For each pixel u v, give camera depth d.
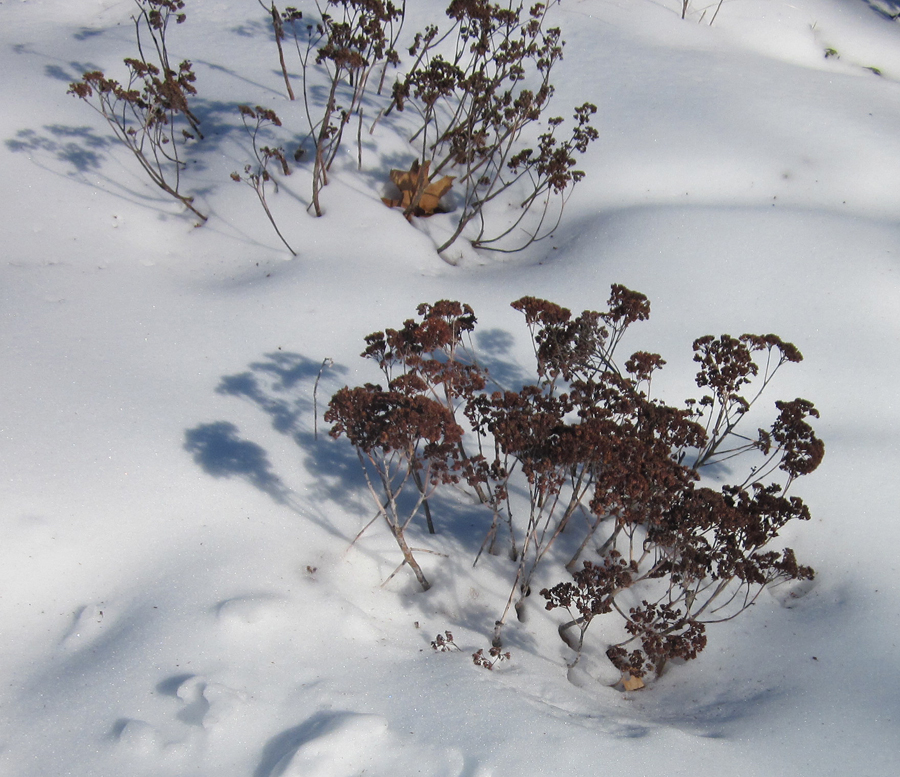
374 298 4.63
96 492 3.32
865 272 4.74
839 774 2.58
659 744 2.62
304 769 2.39
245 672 2.73
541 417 3.07
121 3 7.43
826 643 3.13
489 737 2.56
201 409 3.83
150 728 2.52
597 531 3.67
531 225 5.53
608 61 6.82
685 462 3.96
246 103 6.16
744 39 7.56
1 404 3.55
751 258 4.84
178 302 4.54
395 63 5.80
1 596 2.97
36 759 2.46
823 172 5.77
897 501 3.63
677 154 5.79
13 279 4.44
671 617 3.01
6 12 7.08
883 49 7.83
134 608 2.99
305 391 4.07
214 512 3.40
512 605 3.34
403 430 2.83
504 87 6.64
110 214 5.13
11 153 5.34
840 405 4.22
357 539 3.43
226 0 7.44
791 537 3.60
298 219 5.25
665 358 4.39
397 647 3.01
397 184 5.64
